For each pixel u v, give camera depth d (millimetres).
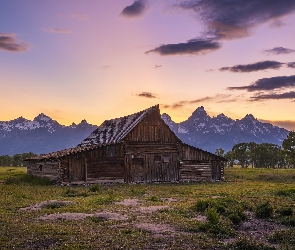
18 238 14383
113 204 24469
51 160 46625
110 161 48250
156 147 51719
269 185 43688
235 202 24156
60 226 16609
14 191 34469
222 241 14438
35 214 20094
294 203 25156
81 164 46094
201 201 22125
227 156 162500
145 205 23875
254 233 15984
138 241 13984
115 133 55469
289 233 15281
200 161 54094
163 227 16641
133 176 49594
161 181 51188
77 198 28688
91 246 13203
